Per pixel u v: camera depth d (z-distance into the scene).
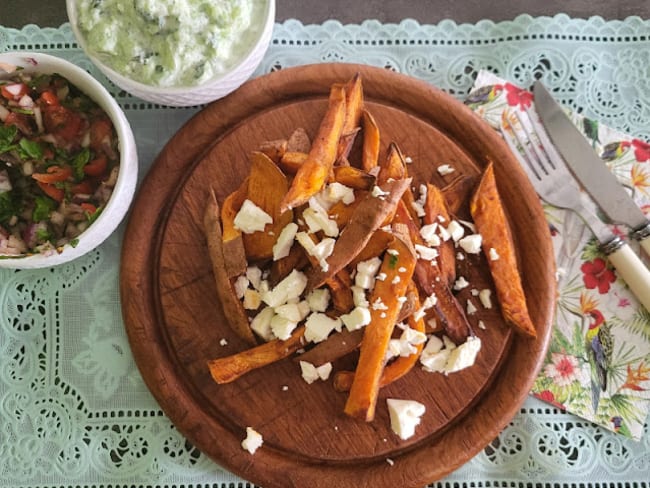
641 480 0.34
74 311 0.34
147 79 0.30
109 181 0.32
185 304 0.33
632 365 0.35
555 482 0.34
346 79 0.35
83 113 0.33
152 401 0.34
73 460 0.33
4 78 0.32
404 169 0.32
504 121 0.36
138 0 0.28
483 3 0.38
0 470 0.33
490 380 0.33
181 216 0.33
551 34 0.37
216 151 0.34
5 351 0.34
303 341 0.31
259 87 0.34
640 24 0.37
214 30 0.29
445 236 0.32
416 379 0.32
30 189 0.32
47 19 0.36
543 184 0.35
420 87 0.35
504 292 0.32
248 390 0.32
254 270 0.32
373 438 0.32
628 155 0.36
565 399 0.34
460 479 0.34
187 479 0.33
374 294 0.30
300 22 0.37
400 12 0.37
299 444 0.32
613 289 0.35
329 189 0.31
